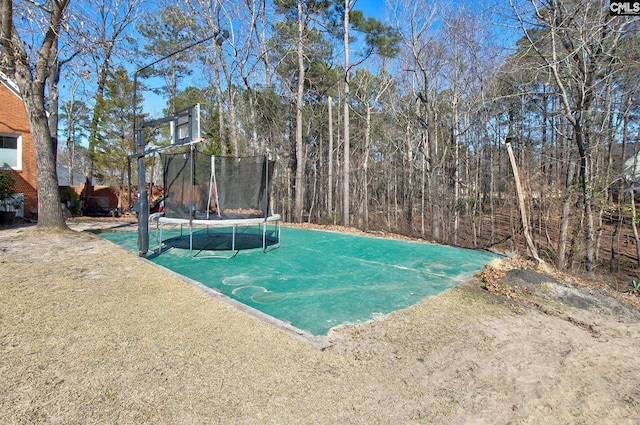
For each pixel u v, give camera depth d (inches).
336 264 251.4
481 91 524.7
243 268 232.7
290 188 635.5
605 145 402.3
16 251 244.4
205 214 275.6
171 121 266.1
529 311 177.9
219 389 91.4
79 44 328.5
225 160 278.5
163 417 78.9
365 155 725.9
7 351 101.9
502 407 93.9
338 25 618.8
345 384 98.7
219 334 123.8
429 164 521.3
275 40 655.8
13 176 462.3
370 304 168.2
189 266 235.3
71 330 119.6
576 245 391.2
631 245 468.1
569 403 99.0
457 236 487.5
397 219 523.8
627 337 159.3
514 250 387.2
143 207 248.8
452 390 100.3
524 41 385.1
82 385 88.4
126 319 132.3
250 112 742.5
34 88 311.3
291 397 90.4
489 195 522.3
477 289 206.2
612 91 377.7
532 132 522.6
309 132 813.9
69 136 991.6
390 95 710.5
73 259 228.4
